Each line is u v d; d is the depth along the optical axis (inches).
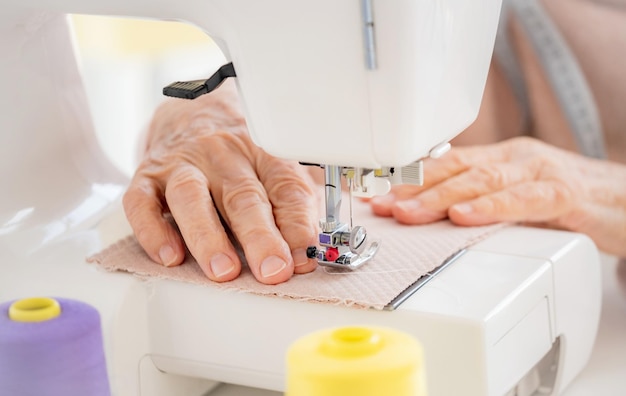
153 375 37.5
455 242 39.7
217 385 40.1
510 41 66.5
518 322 34.7
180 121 43.1
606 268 53.7
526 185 46.0
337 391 19.2
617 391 40.3
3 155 41.3
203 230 36.9
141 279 37.0
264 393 39.1
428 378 33.1
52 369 25.2
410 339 20.6
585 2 65.1
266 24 30.9
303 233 37.0
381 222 43.7
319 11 30.0
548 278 37.4
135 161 47.9
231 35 31.9
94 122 46.2
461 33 31.9
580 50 65.6
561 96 65.9
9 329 25.4
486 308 33.2
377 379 19.2
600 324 47.3
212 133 41.3
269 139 32.6
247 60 31.8
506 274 36.7
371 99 30.5
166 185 39.9
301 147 32.2
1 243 40.2
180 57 65.9
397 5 29.1
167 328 36.8
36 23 41.3
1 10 39.4
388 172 33.5
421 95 30.4
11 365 25.0
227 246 36.7
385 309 33.4
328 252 36.4
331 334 20.7
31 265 39.1
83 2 35.6
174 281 36.6
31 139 42.3
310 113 31.5
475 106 34.6
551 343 38.1
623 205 51.1
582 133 66.1
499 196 43.7
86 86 45.8
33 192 42.1
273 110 32.0
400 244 39.7
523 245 40.1
